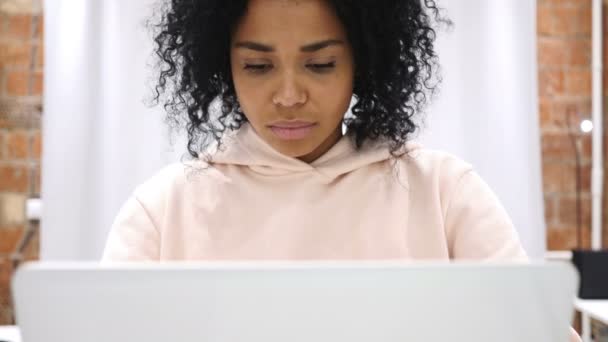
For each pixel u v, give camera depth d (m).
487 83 2.45
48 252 2.37
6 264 2.52
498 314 0.56
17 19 2.53
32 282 0.55
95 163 2.39
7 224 2.52
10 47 2.53
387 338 0.56
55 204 2.38
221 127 1.29
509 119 2.44
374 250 1.08
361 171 1.12
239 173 1.14
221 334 0.56
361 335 0.56
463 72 2.46
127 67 2.40
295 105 1.01
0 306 2.51
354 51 1.06
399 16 1.11
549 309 0.57
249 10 0.98
